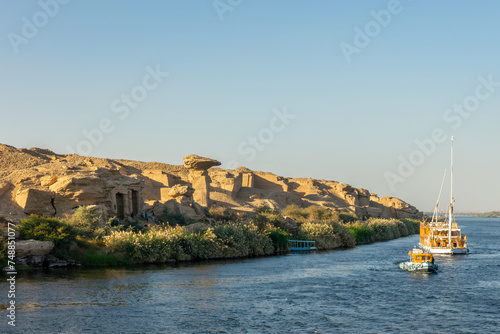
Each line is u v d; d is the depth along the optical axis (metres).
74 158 113.62
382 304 33.38
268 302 33.25
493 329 27.61
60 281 37.06
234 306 31.88
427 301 34.44
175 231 54.97
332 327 27.61
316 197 140.50
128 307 30.44
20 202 50.59
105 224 52.34
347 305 32.91
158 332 25.88
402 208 176.88
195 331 26.28
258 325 27.69
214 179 115.12
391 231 114.81
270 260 57.62
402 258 62.06
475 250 78.19
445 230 74.38
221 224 65.38
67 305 30.17
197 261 53.56
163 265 48.75
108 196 56.44
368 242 97.44
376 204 170.62
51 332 25.03
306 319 29.16
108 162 111.62
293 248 71.94
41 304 30.16
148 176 106.12
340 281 42.25
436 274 47.41
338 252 71.25
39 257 42.97
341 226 86.56
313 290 37.84
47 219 45.56
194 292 35.47
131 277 40.53
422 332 26.95
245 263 53.59
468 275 47.00
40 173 55.81
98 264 45.91
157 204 65.44
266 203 108.94
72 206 53.00
